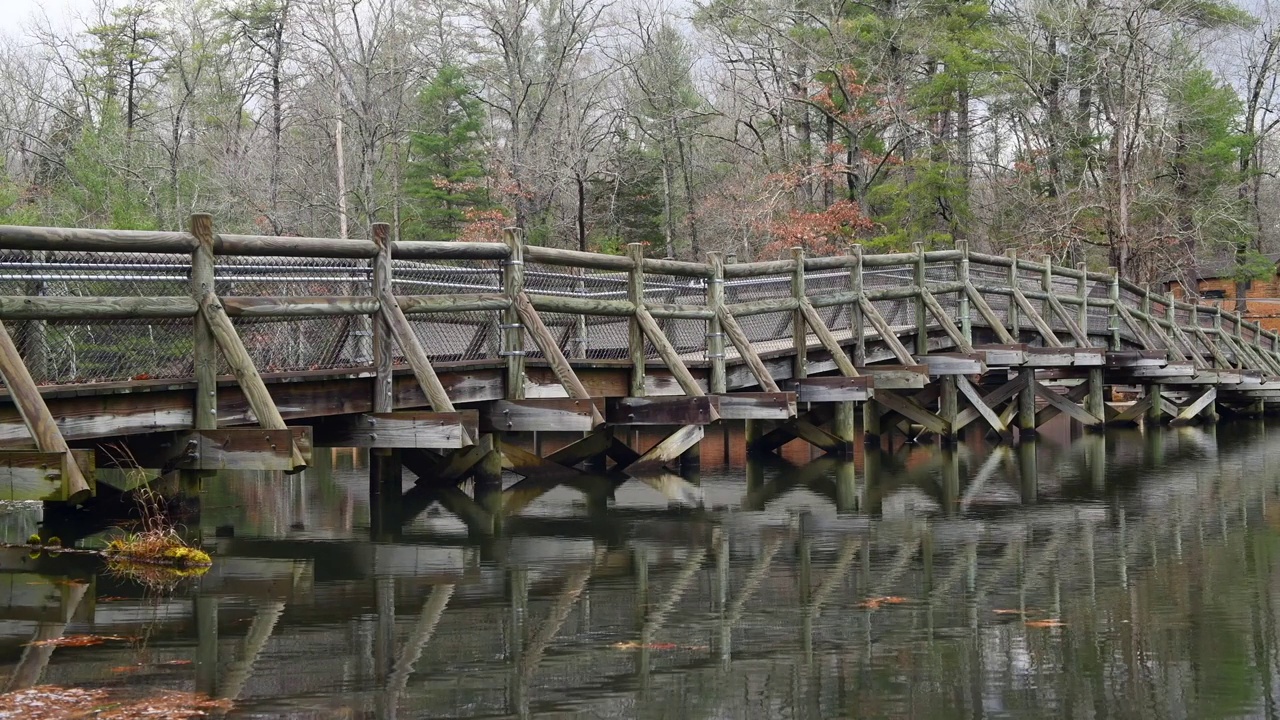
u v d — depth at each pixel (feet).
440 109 150.10
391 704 19.54
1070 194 126.11
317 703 19.51
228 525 40.11
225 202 119.55
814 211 126.00
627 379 50.52
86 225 105.70
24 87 157.69
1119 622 25.68
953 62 123.95
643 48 153.79
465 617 25.79
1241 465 61.72
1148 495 48.78
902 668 21.97
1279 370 114.83
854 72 122.93
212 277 33.78
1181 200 131.34
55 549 32.60
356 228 132.67
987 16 135.33
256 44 144.46
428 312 40.98
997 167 139.74
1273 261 166.71
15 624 24.50
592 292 49.11
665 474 56.59
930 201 127.24
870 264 64.59
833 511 43.86
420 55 151.74
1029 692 20.61
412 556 33.76
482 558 33.53
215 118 143.74
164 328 32.94
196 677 20.79
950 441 69.26
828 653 22.97
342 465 63.77
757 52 135.13
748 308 55.72
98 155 114.21
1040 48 132.77
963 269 71.67
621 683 20.88
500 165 135.85
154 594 27.71
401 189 146.82
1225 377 89.45
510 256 44.19
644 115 155.02
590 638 23.97
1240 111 148.66
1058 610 26.84
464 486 50.26
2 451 27.35
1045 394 80.38
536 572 31.32
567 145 135.95
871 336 63.87
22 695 19.49
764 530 39.09
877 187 127.85
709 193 149.69
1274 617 26.13
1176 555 34.19
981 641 23.97
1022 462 63.72
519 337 44.29
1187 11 130.82
